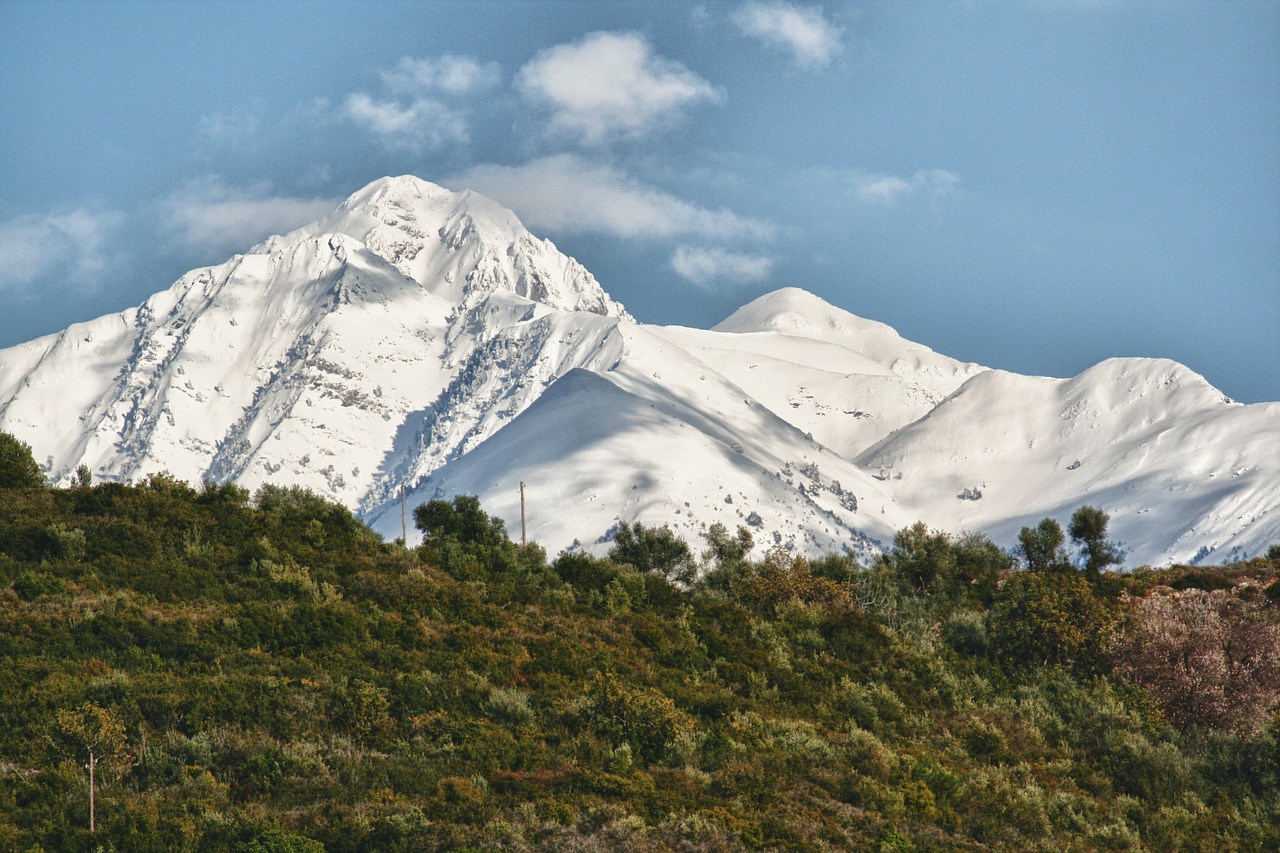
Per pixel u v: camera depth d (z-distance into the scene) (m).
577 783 72.50
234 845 62.66
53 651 82.25
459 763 74.12
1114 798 87.38
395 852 63.72
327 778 70.38
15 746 70.00
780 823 70.50
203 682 78.62
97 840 61.53
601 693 83.88
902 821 74.94
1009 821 78.75
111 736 70.69
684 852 66.06
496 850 64.44
